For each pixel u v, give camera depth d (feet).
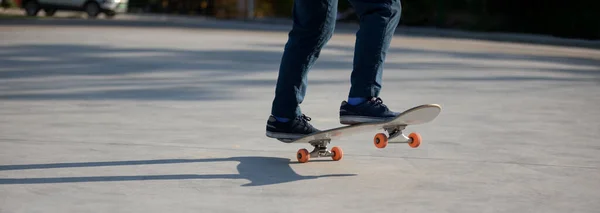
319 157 13.65
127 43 46.65
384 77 29.01
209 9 123.75
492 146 15.14
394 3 12.27
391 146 14.94
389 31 12.28
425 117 11.65
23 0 111.96
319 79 27.86
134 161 13.12
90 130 16.35
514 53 46.91
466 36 71.00
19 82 25.35
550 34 74.95
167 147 14.51
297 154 13.12
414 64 35.58
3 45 43.32
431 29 81.25
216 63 33.86
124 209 10.02
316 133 12.39
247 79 27.37
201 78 27.53
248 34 61.46
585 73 33.24
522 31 77.51
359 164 13.14
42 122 17.35
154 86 24.82
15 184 11.32
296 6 12.33
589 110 20.70
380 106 12.13
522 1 77.30
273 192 11.05
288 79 12.51
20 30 61.82
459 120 18.48
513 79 29.35
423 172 12.59
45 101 20.92
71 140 15.15
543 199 10.95
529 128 17.48
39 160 13.12
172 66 32.09
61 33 57.72
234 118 18.35
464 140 15.76
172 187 11.27
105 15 115.34
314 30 12.26
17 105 20.07
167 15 128.26
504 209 10.35
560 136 16.51
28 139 15.20
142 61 34.32
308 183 11.63
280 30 71.77
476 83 27.45
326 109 20.26
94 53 38.52
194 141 15.20
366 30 12.19
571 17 72.74
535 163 13.53
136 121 17.69
